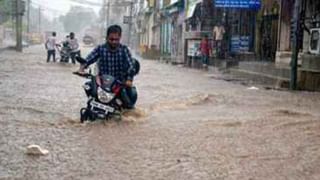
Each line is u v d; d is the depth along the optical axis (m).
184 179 6.57
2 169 6.83
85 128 9.97
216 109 13.09
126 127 10.13
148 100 14.72
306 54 20.75
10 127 9.84
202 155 7.86
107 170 6.94
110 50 10.89
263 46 32.03
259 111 12.72
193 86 20.09
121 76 11.03
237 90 18.56
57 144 8.45
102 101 10.64
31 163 7.18
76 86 18.30
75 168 7.00
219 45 34.25
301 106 13.99
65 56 33.94
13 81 19.59
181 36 45.78
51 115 11.46
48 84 18.78
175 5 47.91
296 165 7.32
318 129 10.16
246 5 29.20
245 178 6.66
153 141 8.84
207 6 38.34
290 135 9.52
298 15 19.22
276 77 21.55
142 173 6.82
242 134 9.58
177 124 10.59
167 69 33.25
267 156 7.85
